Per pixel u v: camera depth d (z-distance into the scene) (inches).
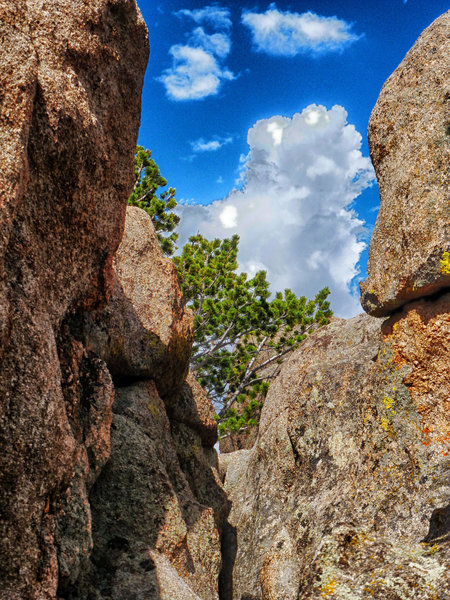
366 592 217.9
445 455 265.6
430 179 279.7
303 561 316.2
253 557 386.3
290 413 390.3
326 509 316.5
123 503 298.5
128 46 250.1
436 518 240.2
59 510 189.5
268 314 975.6
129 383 364.5
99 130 224.5
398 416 287.3
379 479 280.2
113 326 334.6
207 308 944.3
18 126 175.5
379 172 320.5
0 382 164.6
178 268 974.4
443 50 300.0
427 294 280.1
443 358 274.8
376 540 246.8
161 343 373.4
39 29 205.6
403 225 285.7
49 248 205.9
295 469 385.4
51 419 179.2
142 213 425.4
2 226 162.2
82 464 229.6
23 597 163.9
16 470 166.7
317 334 467.5
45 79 196.5
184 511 354.3
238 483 483.5
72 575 206.4
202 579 327.9
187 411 433.4
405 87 310.7
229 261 1051.9
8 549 163.0
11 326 163.3
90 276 238.8
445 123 283.7
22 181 173.9
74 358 234.1
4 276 166.4
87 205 224.2
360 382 361.7
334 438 357.1
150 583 264.2
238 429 861.8
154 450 325.1
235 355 1025.5
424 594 207.6
